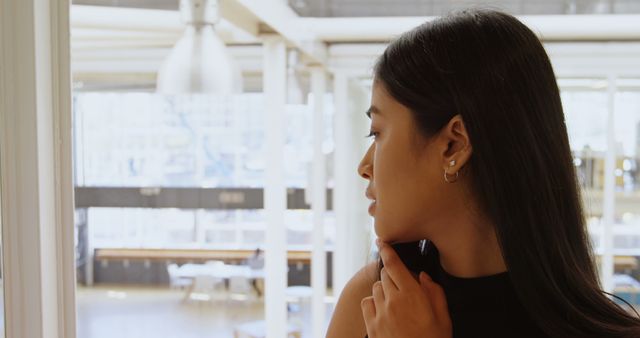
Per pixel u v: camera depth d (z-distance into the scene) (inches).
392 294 29.0
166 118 143.6
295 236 129.3
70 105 33.4
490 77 26.9
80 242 126.7
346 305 34.4
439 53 27.4
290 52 98.9
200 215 149.9
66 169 33.4
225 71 76.1
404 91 27.7
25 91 31.5
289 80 103.5
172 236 147.5
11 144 31.7
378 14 90.7
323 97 123.7
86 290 131.1
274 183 103.3
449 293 30.1
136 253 138.3
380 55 29.8
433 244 32.4
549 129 27.7
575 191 28.6
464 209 28.7
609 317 28.7
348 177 133.0
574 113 137.9
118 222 135.3
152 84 121.1
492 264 29.7
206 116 150.1
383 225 29.2
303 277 128.7
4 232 31.9
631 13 89.8
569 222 28.5
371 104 29.6
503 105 26.9
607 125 137.6
